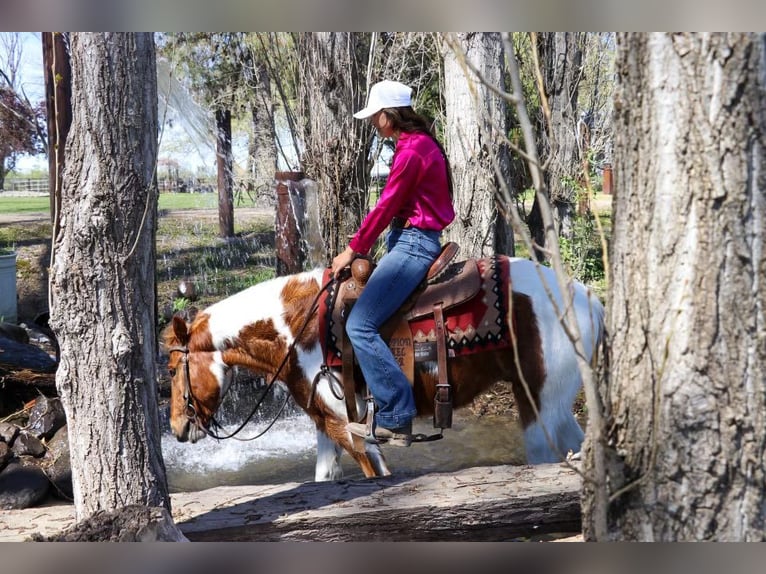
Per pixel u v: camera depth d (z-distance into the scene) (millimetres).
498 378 3713
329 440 4117
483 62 7137
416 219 3480
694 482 1892
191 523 3084
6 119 10188
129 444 2971
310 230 7516
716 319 1838
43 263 10961
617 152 2033
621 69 1988
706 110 1801
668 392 1901
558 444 3637
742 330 1824
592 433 1873
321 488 3404
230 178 14727
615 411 2047
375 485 3406
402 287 3469
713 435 1862
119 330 2902
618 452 2012
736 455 1851
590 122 10664
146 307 2996
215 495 3412
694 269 1852
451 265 3727
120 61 2777
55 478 4355
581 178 9055
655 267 1917
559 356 3527
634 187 1968
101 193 2799
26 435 4645
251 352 4012
